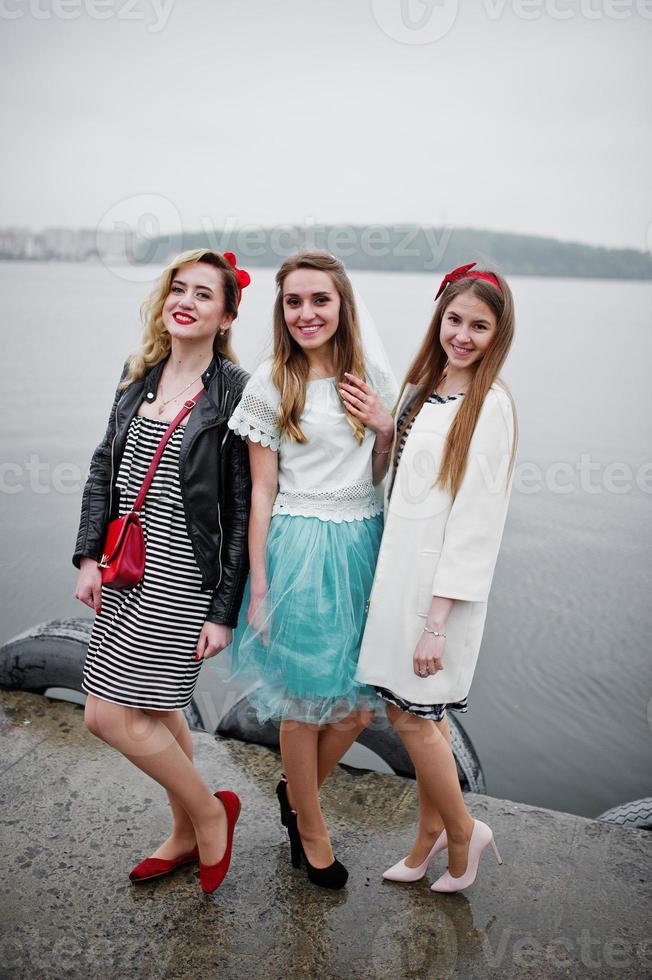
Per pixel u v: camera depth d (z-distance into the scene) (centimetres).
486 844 206
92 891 208
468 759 255
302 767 200
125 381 203
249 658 202
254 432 189
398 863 216
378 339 209
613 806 340
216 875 205
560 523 554
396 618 189
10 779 253
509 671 416
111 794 247
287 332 193
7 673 300
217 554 191
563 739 379
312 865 209
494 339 181
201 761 267
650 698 390
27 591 457
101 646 194
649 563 494
